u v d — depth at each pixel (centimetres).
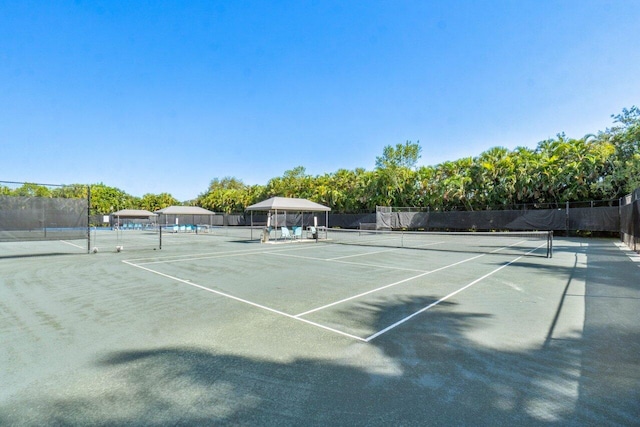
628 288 766
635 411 283
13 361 385
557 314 564
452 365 372
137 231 4081
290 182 5281
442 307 611
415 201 3803
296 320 535
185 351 412
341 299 673
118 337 461
